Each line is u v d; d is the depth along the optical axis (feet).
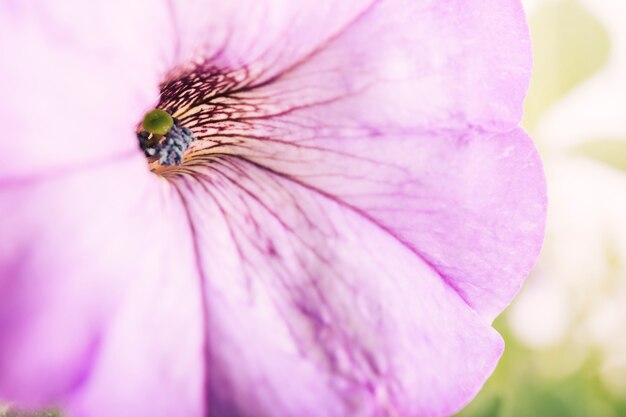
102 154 0.30
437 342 0.34
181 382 0.31
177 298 0.31
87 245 0.30
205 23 0.32
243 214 0.34
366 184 0.34
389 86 0.34
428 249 0.34
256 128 0.36
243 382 0.31
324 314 0.33
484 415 0.43
